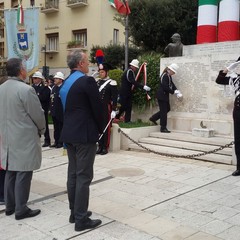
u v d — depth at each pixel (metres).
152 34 21.20
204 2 11.94
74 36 29.11
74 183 4.34
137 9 21.17
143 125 9.69
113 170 6.88
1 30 31.97
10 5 32.44
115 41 28.64
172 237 3.98
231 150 7.50
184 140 8.63
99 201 5.20
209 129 8.70
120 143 8.95
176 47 10.98
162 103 9.32
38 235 4.14
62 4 29.34
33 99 4.50
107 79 8.34
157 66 10.38
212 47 10.46
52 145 9.64
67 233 4.17
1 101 4.61
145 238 3.98
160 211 4.77
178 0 20.83
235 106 6.25
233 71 6.29
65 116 4.25
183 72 9.58
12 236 4.13
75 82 4.16
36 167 4.62
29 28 11.02
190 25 21.06
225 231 4.12
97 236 4.06
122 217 4.59
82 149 4.11
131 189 5.72
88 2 27.89
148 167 7.06
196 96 9.34
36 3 30.69
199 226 4.27
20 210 4.58
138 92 10.45
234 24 11.48
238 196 5.31
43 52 30.56
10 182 4.72
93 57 25.50
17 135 4.50
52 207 5.06
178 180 6.14
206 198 5.24
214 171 6.66
